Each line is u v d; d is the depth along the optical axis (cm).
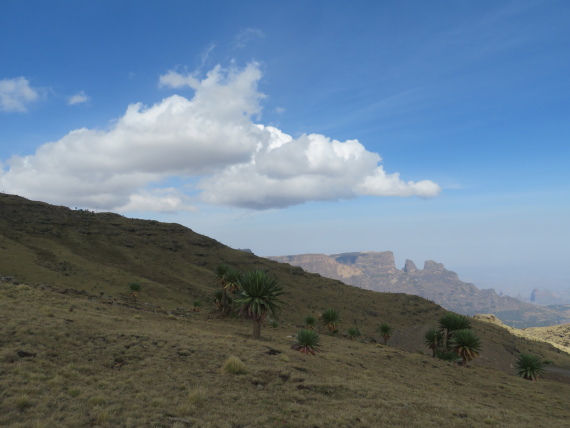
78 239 12631
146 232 15825
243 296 3603
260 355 2336
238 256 16638
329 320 6172
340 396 1694
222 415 1182
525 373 4972
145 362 1719
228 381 1631
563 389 4244
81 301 3359
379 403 1628
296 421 1220
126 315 3241
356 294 16612
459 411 1728
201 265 14388
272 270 16438
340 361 2870
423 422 1420
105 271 9050
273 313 3541
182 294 9325
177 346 2130
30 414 955
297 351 2898
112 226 15350
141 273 10981
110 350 1792
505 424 1616
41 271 7550
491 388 3238
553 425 1831
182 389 1425
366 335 11550
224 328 4066
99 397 1128
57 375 1316
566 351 19912
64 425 920
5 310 2184
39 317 2120
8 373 1259
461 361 4959
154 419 1048
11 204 13425
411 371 3275
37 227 12306
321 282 17075
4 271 6825
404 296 17738
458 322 5147
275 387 1666
